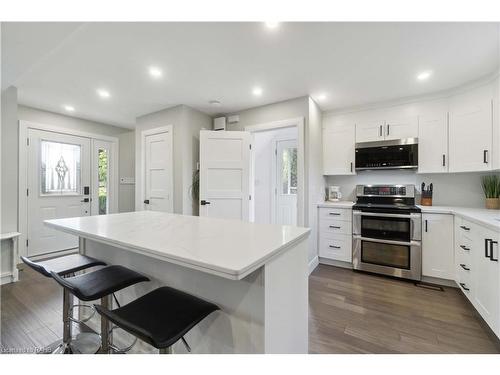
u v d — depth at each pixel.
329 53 2.04
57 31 1.65
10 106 2.70
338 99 3.08
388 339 1.71
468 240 2.14
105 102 3.25
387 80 2.54
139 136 3.88
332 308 2.15
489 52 2.01
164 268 1.34
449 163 2.74
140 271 1.47
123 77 2.50
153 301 1.10
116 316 0.83
